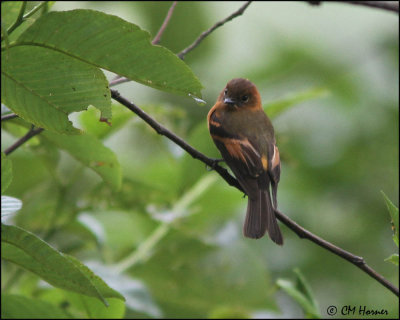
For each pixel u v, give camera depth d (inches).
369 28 640.4
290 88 614.2
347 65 629.6
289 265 543.2
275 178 382.0
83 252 398.0
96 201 365.7
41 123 209.0
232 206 409.4
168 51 192.1
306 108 608.1
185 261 379.9
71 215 361.7
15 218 382.3
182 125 429.4
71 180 362.6
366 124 618.8
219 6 609.9
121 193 365.4
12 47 182.5
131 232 434.6
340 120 611.8
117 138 531.8
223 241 387.9
